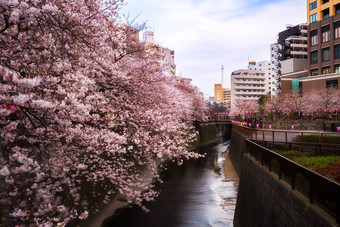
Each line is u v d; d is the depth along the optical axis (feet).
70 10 20.95
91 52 23.53
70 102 15.96
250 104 271.69
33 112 18.13
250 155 44.52
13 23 16.40
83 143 17.65
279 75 286.25
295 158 37.35
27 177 18.70
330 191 16.57
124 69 37.45
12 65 15.44
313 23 176.45
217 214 48.85
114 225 43.34
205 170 89.35
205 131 184.34
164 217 46.91
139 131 31.71
